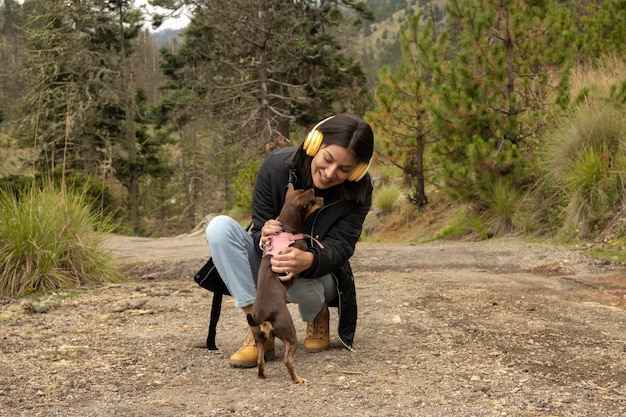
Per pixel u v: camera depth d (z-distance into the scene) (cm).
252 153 2591
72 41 2636
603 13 1310
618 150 880
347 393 290
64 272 608
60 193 655
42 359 344
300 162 316
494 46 1040
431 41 1251
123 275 691
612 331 415
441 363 339
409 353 358
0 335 399
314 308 342
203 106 2666
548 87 1038
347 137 293
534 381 311
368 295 542
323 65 2694
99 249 677
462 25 1057
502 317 451
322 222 316
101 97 2806
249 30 2256
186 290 585
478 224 1028
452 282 607
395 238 1330
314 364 337
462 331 409
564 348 372
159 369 330
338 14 2700
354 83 2855
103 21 2902
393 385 302
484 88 1043
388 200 1502
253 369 330
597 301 525
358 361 342
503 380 311
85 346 374
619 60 1170
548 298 527
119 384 304
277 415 263
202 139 3950
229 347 373
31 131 2381
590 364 341
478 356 354
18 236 579
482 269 728
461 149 1061
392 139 1355
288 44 2412
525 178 1004
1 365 331
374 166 1873
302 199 303
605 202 833
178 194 3866
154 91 4991
